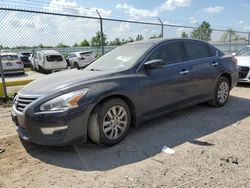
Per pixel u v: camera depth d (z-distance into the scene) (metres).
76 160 3.64
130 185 2.99
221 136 4.40
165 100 4.77
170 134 4.53
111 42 9.22
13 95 7.67
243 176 3.11
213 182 3.00
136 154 3.78
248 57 9.37
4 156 3.81
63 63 17.48
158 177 3.14
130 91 4.16
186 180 3.05
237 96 7.51
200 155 3.69
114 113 4.01
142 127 4.89
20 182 3.13
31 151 3.96
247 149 3.86
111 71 4.25
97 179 3.14
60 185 3.04
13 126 5.21
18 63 15.42
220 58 6.11
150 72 4.53
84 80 3.90
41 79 4.38
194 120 5.26
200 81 5.46
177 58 5.13
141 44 5.08
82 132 3.69
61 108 3.55
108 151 3.89
